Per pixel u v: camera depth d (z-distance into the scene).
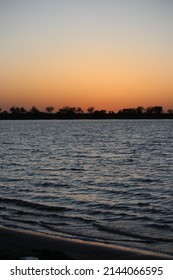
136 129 163.25
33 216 18.42
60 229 16.06
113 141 83.12
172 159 46.25
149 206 20.61
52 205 20.91
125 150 60.19
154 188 26.48
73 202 21.77
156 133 121.75
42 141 84.81
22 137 102.56
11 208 20.16
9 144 74.81
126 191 25.30
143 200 22.34
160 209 19.89
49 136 108.38
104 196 23.67
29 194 24.38
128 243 14.08
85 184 28.34
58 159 47.44
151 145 69.94
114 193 24.67
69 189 26.23
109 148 64.38
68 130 159.62
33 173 34.56
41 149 62.78
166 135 107.56
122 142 79.38
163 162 43.19
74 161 45.12
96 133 127.19
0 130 161.00
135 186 27.38
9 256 11.98
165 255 12.70
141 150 59.75
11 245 13.71
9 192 25.14
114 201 22.00
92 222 17.27
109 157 49.69
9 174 33.88
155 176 32.38
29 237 14.74
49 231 15.73
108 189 26.14
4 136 108.00
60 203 21.55
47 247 13.51
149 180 30.12
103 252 12.97
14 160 46.03
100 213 19.08
